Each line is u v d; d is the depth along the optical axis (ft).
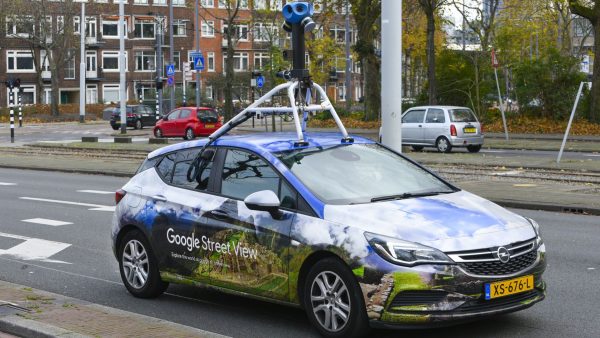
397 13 43.37
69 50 257.75
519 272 20.72
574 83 135.03
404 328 20.08
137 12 286.87
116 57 286.87
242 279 23.70
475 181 62.18
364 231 20.63
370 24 156.15
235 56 300.20
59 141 138.92
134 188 27.78
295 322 24.27
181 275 25.85
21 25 243.60
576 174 65.31
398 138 43.98
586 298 26.25
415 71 221.05
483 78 148.46
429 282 19.71
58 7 245.65
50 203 56.08
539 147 99.96
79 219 47.96
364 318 20.63
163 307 26.63
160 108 186.60
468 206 22.30
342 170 23.76
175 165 26.81
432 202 22.31
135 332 21.62
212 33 296.92
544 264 21.80
